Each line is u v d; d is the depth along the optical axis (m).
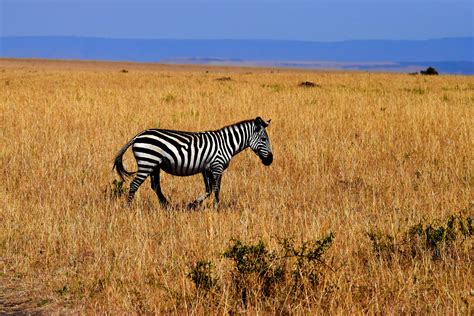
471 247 12.70
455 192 16.94
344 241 12.84
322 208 15.84
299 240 12.78
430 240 12.62
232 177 19.53
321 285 10.72
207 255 12.16
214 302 10.31
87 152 21.97
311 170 20.09
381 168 20.23
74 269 12.19
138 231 13.82
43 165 20.00
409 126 27.39
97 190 17.77
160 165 15.95
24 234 13.94
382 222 14.02
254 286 10.62
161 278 11.29
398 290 10.61
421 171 19.95
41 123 27.48
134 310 10.27
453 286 10.70
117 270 11.89
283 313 10.11
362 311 9.73
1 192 16.92
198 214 15.36
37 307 10.66
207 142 16.09
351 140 24.69
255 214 14.85
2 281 11.71
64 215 15.18
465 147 22.86
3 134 25.28
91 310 10.45
